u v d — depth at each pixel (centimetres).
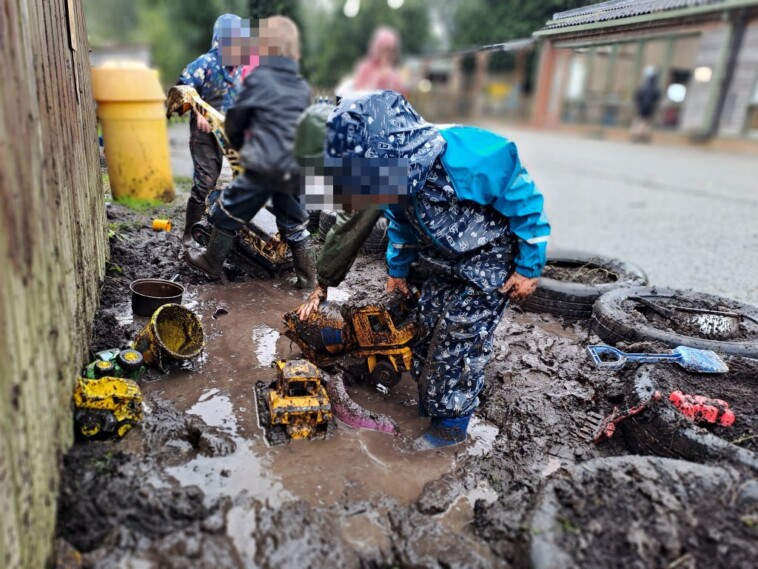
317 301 307
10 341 158
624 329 381
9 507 151
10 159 167
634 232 791
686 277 596
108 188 678
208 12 1493
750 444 278
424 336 285
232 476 248
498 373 348
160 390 308
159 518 216
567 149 1872
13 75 179
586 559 193
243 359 347
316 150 219
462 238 252
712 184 1218
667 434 268
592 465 236
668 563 193
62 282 237
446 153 243
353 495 245
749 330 393
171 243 525
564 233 777
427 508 241
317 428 281
